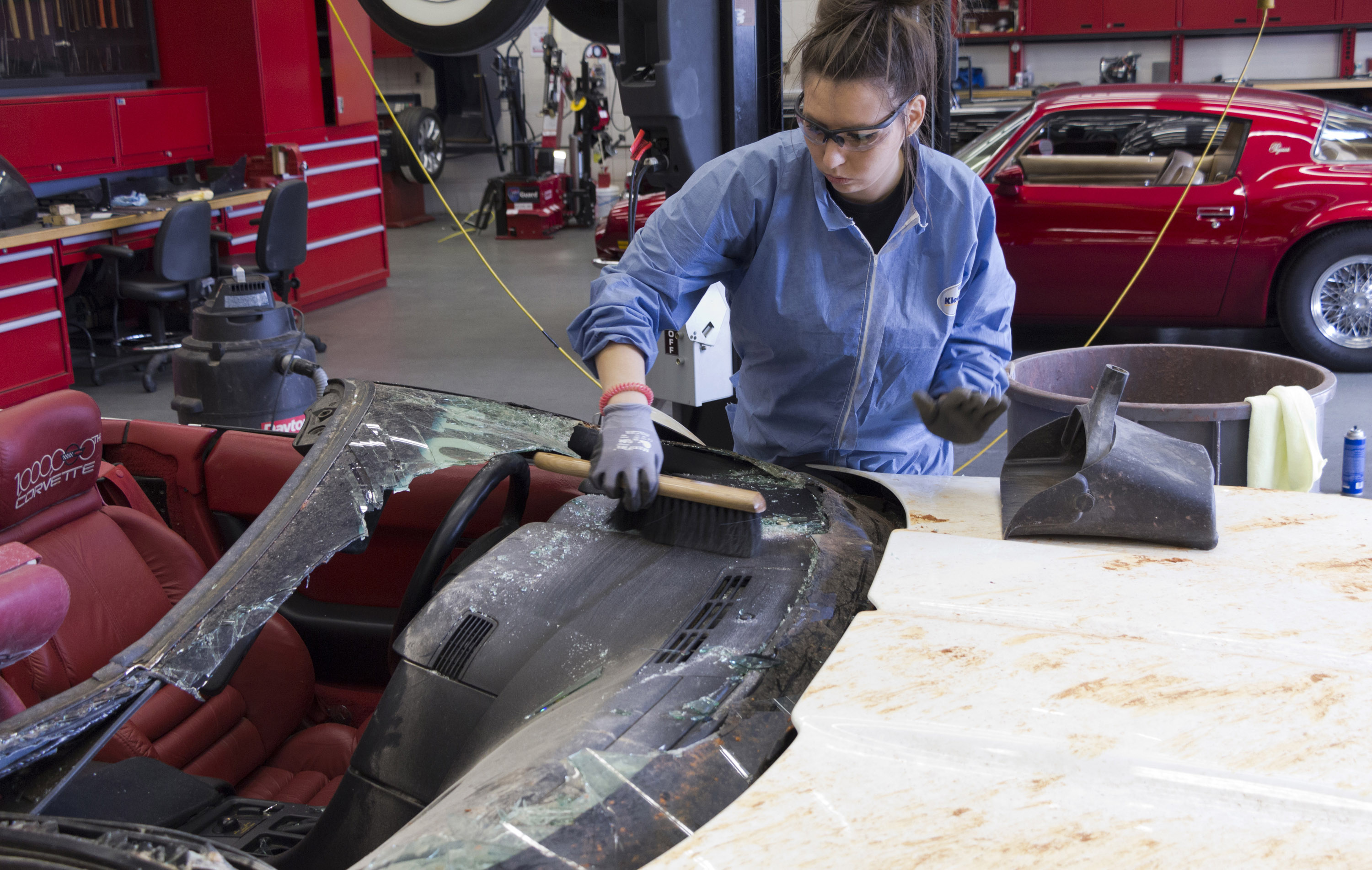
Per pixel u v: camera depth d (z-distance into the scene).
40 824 0.92
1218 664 1.03
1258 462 2.29
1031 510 1.37
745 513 1.38
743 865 0.81
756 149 1.62
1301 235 5.23
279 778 1.87
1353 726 0.93
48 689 1.62
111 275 5.82
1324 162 5.26
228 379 3.29
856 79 1.35
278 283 6.42
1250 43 11.35
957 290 1.64
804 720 0.98
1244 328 5.83
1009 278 1.76
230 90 7.47
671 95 2.67
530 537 1.48
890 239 1.60
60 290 5.59
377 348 6.70
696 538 1.41
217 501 2.18
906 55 1.36
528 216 11.22
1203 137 5.52
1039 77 11.95
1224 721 0.94
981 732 0.94
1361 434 2.73
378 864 0.90
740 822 0.86
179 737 1.73
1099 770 0.89
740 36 2.75
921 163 1.58
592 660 1.21
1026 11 11.30
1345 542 1.32
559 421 1.88
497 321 7.45
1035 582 1.23
